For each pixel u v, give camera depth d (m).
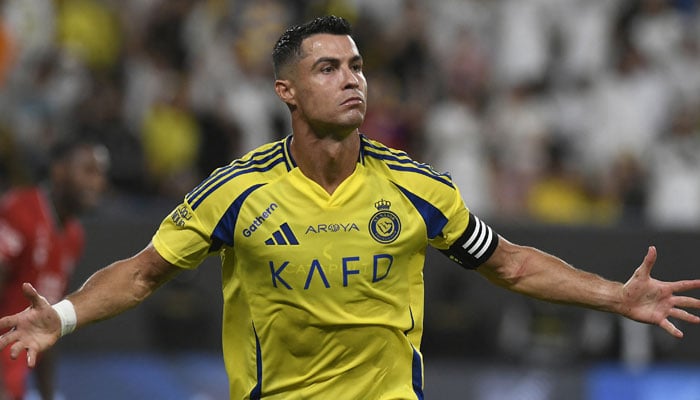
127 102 46.81
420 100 46.47
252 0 48.56
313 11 48.78
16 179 39.94
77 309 17.34
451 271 40.00
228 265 18.23
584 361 39.44
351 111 17.20
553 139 46.56
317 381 17.91
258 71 46.97
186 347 39.75
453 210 17.89
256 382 18.19
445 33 49.34
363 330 17.64
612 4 49.59
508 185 44.56
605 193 44.09
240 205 17.52
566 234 39.59
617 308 18.09
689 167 43.41
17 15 45.84
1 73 44.12
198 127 44.94
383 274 17.56
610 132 46.59
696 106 46.16
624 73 47.66
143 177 43.59
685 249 39.41
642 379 38.12
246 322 18.16
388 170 17.78
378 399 17.92
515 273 18.33
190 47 48.16
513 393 37.00
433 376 38.25
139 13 49.22
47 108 43.69
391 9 49.62
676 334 17.88
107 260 39.22
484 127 45.56
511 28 49.28
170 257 17.70
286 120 46.50
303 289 17.44
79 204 25.50
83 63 46.16
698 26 49.31
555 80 48.53
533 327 39.56
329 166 17.48
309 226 17.41
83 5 48.09
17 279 25.27
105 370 37.88
